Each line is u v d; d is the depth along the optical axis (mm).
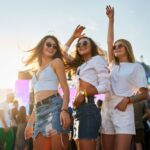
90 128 4246
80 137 4273
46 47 4277
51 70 4098
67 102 3990
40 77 4121
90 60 4461
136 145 7926
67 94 4023
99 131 4730
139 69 4656
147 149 8305
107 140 4660
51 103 4012
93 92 4309
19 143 9219
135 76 4641
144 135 8234
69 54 4746
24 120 9211
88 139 4238
